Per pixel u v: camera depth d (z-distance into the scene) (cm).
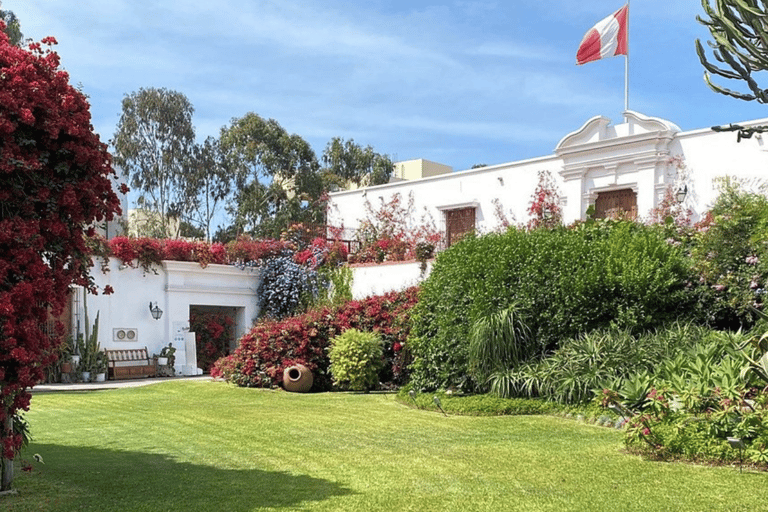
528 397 913
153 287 1733
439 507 451
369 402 1070
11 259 476
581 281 950
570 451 629
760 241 950
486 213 1828
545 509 444
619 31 1648
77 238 530
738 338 836
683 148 1505
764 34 403
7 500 477
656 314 971
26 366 464
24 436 518
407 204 1994
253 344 1352
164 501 470
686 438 588
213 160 3328
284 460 611
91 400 1138
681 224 1405
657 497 466
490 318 955
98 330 1611
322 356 1310
